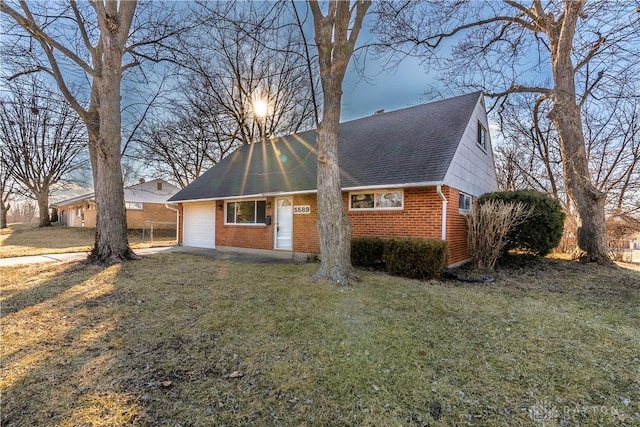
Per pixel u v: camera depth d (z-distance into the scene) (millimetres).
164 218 25219
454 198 8242
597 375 2969
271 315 4406
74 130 22297
